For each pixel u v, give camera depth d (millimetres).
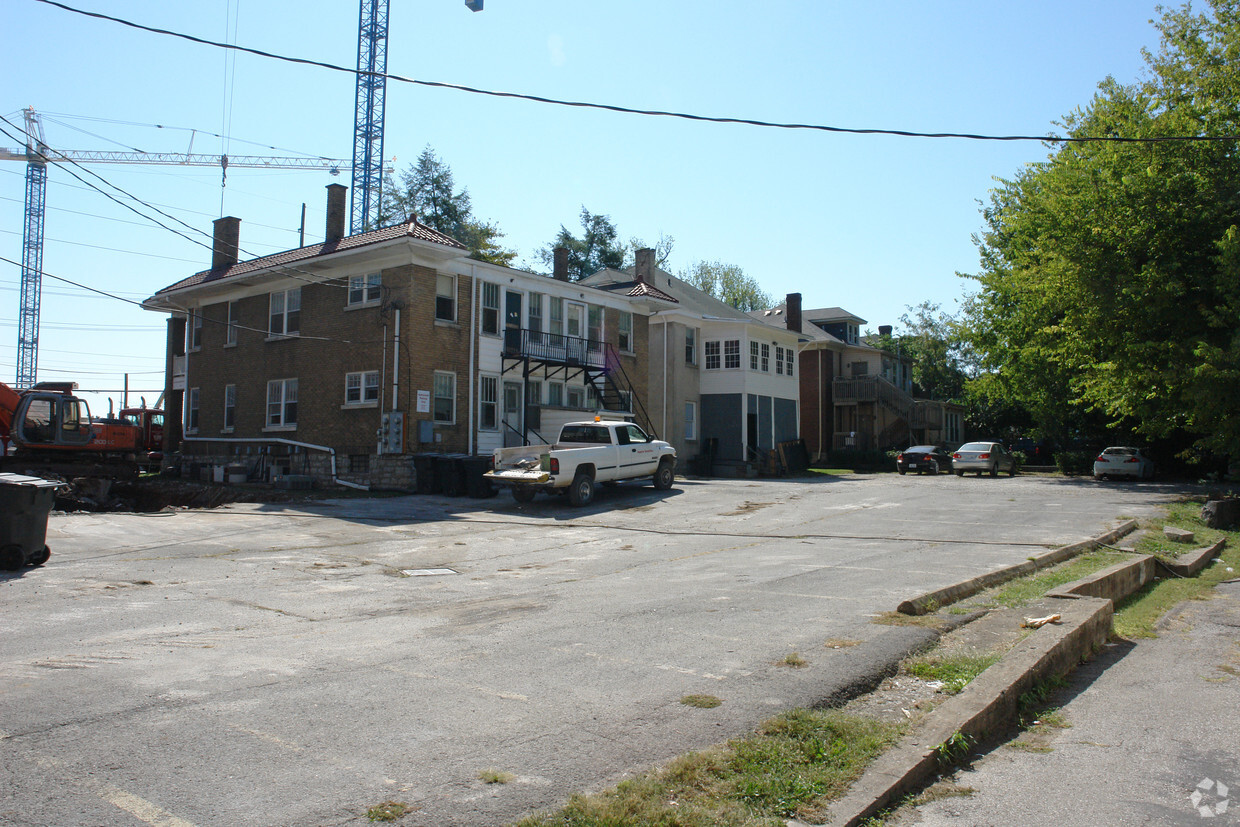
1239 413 20516
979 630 7352
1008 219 32062
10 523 10625
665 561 12273
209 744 4570
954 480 31516
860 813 3865
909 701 5570
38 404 23531
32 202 67250
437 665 6277
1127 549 13062
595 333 30438
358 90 59188
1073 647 6805
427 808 3795
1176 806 4172
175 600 9062
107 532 14500
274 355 27500
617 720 5008
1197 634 8102
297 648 6852
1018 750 4977
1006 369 36125
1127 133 23547
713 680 5840
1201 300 22422
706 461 35406
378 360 23984
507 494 22688
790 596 9125
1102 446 38688
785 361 40344
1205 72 23422
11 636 7230
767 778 4148
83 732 4742
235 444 28672
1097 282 23141
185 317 34031
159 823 3621
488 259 58875
